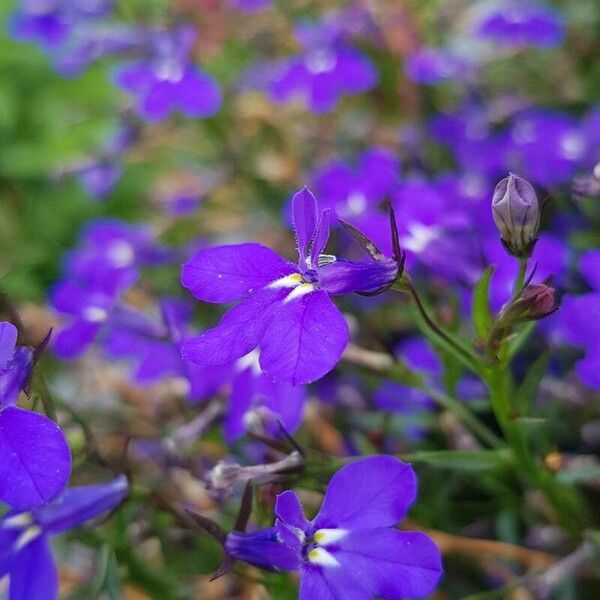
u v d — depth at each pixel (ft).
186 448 0.60
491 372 0.50
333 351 0.44
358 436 0.59
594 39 0.94
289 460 0.51
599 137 0.74
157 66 0.84
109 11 1.00
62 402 0.53
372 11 0.86
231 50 0.93
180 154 0.92
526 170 0.74
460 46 0.97
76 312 0.67
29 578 0.49
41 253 0.93
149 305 0.78
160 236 0.84
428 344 0.63
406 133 0.85
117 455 0.66
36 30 1.00
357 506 0.46
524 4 0.91
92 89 1.19
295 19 0.94
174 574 0.58
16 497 0.43
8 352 0.45
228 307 0.76
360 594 0.45
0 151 1.12
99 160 0.94
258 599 0.56
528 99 0.89
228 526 0.57
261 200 0.87
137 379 0.62
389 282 0.46
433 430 0.63
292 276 0.46
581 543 0.56
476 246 0.61
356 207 0.69
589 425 0.62
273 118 0.87
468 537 0.62
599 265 0.56
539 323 0.62
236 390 0.55
